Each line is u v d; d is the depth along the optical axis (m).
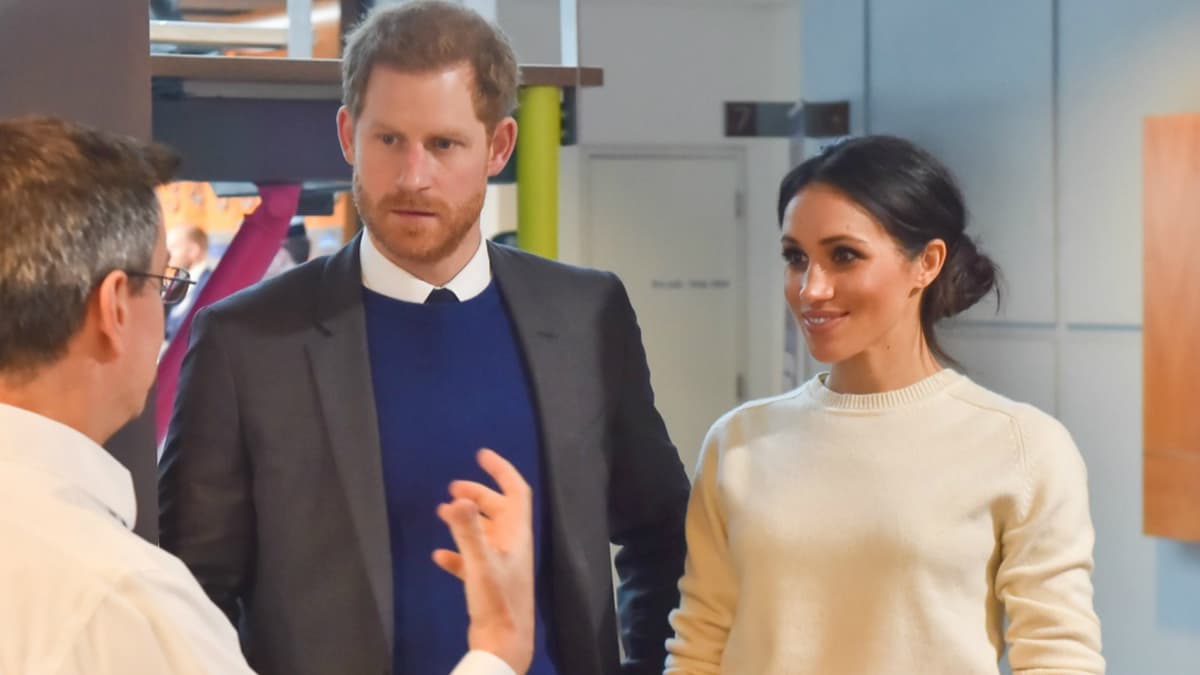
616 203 6.20
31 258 0.96
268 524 1.43
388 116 1.37
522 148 2.01
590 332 1.60
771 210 6.31
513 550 1.05
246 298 1.50
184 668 0.93
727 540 1.53
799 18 6.04
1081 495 1.41
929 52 4.44
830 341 1.42
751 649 1.45
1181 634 3.57
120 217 1.01
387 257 1.51
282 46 2.06
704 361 6.36
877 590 1.39
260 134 1.90
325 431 1.44
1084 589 1.36
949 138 4.38
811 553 1.42
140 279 1.03
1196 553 3.52
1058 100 3.91
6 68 1.28
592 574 1.53
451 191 1.39
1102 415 3.79
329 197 2.39
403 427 1.48
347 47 1.44
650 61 6.13
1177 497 3.47
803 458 1.47
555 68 1.98
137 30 1.33
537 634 1.50
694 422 6.38
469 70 1.39
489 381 1.52
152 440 1.36
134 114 1.33
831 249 1.41
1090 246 3.82
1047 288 3.98
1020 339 4.10
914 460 1.42
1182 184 3.42
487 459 1.08
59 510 0.95
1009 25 4.08
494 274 1.57
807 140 4.91
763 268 6.34
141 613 0.92
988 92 4.19
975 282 1.51
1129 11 3.65
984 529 1.40
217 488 1.45
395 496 1.46
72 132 1.02
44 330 0.97
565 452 1.53
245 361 1.45
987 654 1.38
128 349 1.03
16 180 0.97
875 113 4.73
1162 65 3.56
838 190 1.41
